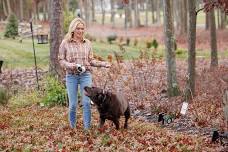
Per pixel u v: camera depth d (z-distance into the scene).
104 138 9.76
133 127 11.72
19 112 14.76
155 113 14.23
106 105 10.38
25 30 44.03
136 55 34.81
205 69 24.27
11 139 10.17
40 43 37.28
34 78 23.25
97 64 10.99
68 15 37.91
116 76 19.05
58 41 19.73
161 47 42.00
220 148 9.49
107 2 142.38
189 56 16.05
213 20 26.17
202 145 9.74
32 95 17.62
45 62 29.83
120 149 8.92
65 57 10.86
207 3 15.36
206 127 12.05
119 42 44.88
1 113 14.60
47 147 9.20
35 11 73.81
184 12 53.91
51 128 11.40
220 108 13.72
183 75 22.30
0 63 24.84
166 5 16.98
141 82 18.78
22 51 33.97
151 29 71.12
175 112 13.64
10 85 21.02
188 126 12.31
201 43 47.97
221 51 40.62
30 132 10.95
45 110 15.23
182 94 16.45
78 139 9.85
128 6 76.94
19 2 71.12
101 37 52.78
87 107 10.94
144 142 9.51
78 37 10.84
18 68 27.17
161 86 19.19
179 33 55.03
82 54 10.83
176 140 9.97
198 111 13.73
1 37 43.81
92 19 87.81
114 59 31.33
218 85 17.77
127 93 17.66
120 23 89.25
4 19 68.81
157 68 25.30
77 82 10.91
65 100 16.33
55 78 18.09
